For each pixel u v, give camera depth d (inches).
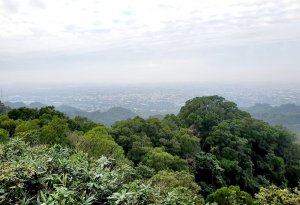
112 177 126.0
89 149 472.1
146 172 476.4
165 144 862.5
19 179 111.7
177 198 135.9
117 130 843.4
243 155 1033.5
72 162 136.4
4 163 128.4
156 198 124.6
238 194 587.8
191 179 549.6
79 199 110.2
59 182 120.6
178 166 680.4
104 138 621.3
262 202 515.8
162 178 464.4
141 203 116.7
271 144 1159.6
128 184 128.0
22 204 101.1
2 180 110.6
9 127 698.2
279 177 1076.5
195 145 932.0
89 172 124.8
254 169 1081.4
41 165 126.3
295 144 1244.5
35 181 115.6
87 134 652.1
